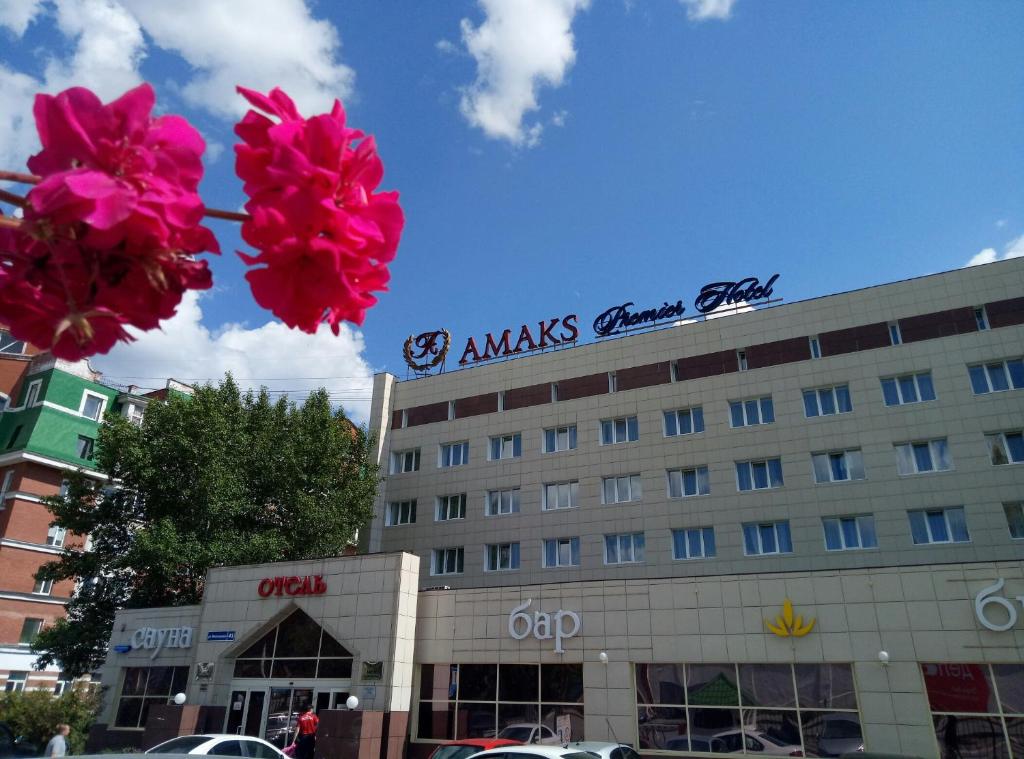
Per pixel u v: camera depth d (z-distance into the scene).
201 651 22.70
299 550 28.03
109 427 26.92
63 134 1.25
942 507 24.58
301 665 21.41
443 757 13.52
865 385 27.11
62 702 23.00
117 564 25.55
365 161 1.41
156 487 26.16
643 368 31.78
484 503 32.88
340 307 1.42
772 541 26.72
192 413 26.83
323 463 29.02
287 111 1.49
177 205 1.26
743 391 29.20
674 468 29.38
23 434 35.72
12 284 1.29
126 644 24.55
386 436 36.66
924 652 15.59
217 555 25.08
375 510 34.78
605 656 18.56
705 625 17.91
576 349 33.81
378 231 1.34
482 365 36.09
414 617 21.22
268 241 1.31
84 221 1.18
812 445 27.17
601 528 29.77
